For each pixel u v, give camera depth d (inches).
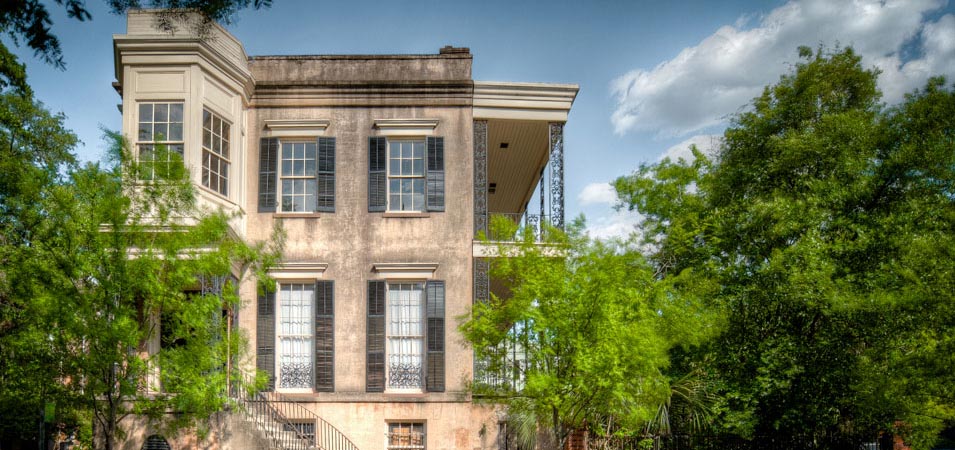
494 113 918.4
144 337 669.9
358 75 927.7
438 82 916.0
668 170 917.2
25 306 660.1
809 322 840.9
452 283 890.1
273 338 869.8
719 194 929.5
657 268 902.4
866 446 882.1
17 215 779.4
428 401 866.8
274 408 824.3
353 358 877.2
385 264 884.0
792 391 823.7
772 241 871.1
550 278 695.1
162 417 734.5
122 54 816.9
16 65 770.2
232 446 769.6
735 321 844.0
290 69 927.0
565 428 757.9
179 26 802.8
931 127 872.9
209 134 835.4
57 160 1021.2
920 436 804.6
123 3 462.6
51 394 676.7
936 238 801.6
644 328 684.1
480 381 768.9
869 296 776.3
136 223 645.9
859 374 784.3
